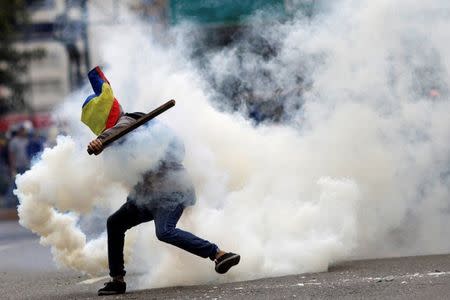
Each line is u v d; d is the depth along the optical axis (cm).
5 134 4731
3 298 1458
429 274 1377
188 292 1356
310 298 1227
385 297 1206
